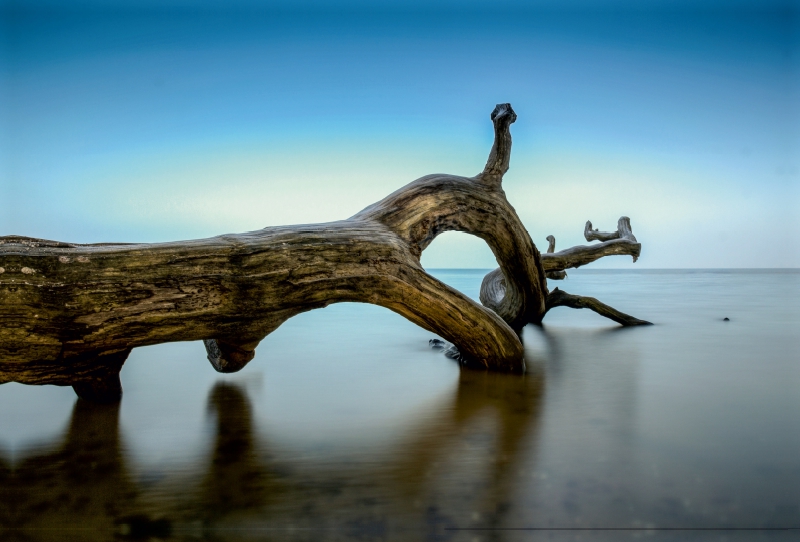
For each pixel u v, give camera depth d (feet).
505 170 18.62
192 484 7.61
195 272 11.03
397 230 15.64
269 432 10.00
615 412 11.46
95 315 10.12
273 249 12.02
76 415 11.15
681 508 6.89
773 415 11.21
